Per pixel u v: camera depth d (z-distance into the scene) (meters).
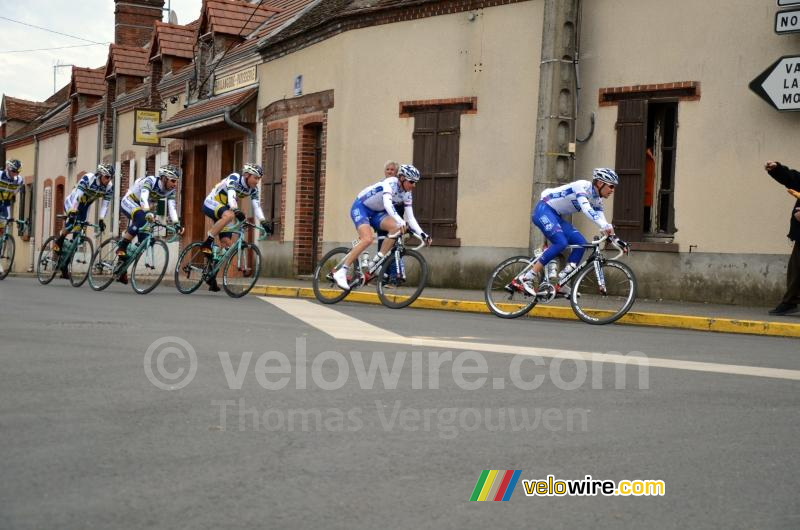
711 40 14.07
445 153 17.16
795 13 13.20
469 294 15.27
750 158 13.76
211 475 4.24
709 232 14.11
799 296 12.27
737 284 13.86
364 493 4.04
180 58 30.30
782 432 5.31
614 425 5.39
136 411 5.48
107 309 11.80
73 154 38.59
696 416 5.68
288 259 21.12
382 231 13.58
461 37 16.91
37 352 7.70
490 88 16.52
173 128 25.80
